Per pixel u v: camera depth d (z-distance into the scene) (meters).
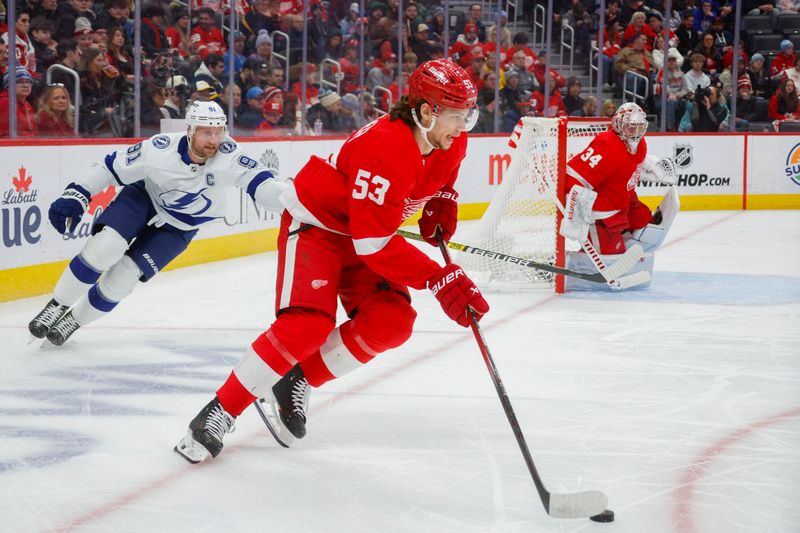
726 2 14.12
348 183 2.71
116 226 4.21
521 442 2.40
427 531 2.31
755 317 5.42
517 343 4.68
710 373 4.07
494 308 5.71
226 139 4.12
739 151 12.53
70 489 2.62
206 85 8.88
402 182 2.54
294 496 2.57
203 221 4.36
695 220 11.18
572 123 7.36
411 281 2.62
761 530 2.32
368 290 2.90
